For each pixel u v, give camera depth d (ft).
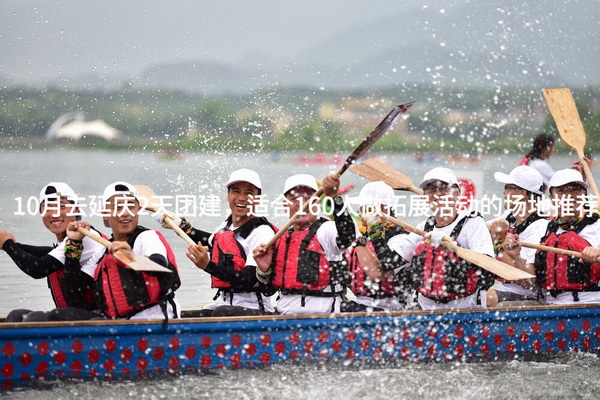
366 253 29.78
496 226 30.78
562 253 32.14
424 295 30.71
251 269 29.37
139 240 27.22
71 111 176.45
